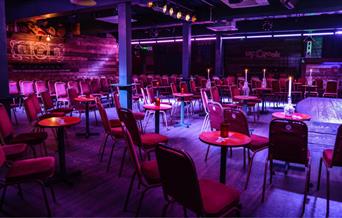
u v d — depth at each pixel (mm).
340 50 15352
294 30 12992
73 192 3445
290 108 4695
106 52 15625
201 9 10695
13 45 11047
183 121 7254
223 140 2910
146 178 2705
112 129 4328
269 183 3721
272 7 9383
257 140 3732
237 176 3945
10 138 4156
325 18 12023
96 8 8125
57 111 6281
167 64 20062
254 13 9758
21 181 2709
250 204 3156
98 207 3082
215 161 4566
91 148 5234
